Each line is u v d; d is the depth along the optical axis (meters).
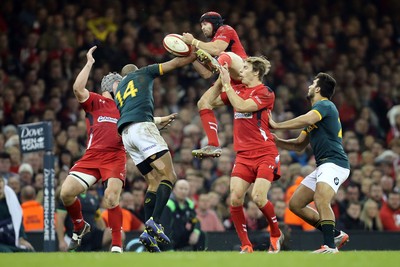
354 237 43.56
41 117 54.53
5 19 60.25
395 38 72.25
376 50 70.06
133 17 63.31
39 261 23.64
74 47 59.47
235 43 32.81
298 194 32.25
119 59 59.28
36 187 45.09
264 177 31.34
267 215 31.53
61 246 38.78
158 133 29.88
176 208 39.81
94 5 63.00
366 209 46.56
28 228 41.88
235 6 67.69
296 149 33.47
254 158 31.67
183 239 40.00
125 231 40.78
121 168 31.70
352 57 68.19
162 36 62.22
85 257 25.28
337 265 23.16
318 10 71.00
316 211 32.66
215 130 32.41
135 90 30.06
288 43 66.44
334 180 31.00
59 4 63.06
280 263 23.36
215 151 32.16
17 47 59.12
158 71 30.47
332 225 30.72
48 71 57.44
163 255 26.52
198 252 30.16
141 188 44.28
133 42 60.81
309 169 46.88
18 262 23.31
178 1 65.94
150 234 29.28
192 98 59.06
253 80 31.91
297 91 62.97
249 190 45.41
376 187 48.47
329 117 31.22
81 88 31.73
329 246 30.61
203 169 49.91
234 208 31.81
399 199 46.94
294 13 68.94
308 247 42.25
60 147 50.62
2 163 44.22
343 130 62.78
